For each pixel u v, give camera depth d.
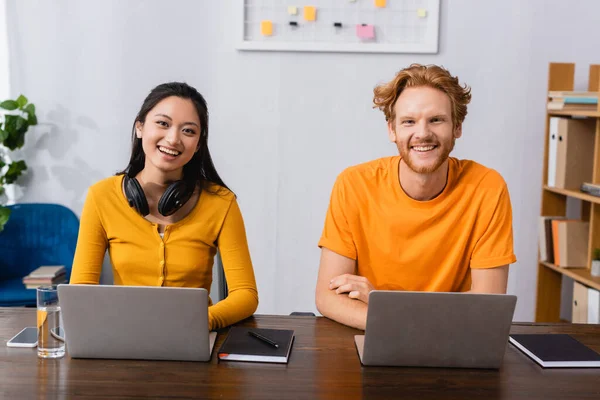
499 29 3.55
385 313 1.51
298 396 1.39
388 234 2.03
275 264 3.70
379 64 3.55
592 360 1.59
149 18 3.53
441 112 1.85
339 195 2.07
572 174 3.32
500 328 1.52
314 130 3.60
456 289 2.07
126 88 3.57
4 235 3.50
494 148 3.63
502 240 2.00
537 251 3.69
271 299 3.73
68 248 3.54
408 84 1.89
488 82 3.58
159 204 1.91
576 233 3.29
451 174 2.02
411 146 1.89
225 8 3.50
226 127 3.60
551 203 3.49
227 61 3.55
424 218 2.00
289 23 3.50
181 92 1.92
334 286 1.93
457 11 3.53
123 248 1.98
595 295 3.03
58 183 3.64
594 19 3.56
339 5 3.49
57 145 3.62
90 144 3.62
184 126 1.89
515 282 3.71
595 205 3.17
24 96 3.48
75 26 3.54
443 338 1.53
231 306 1.84
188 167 2.02
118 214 1.98
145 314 1.53
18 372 1.50
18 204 3.54
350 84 3.56
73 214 3.58
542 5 3.54
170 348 1.56
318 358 1.61
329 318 1.91
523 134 3.62
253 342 1.67
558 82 3.40
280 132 3.60
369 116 3.58
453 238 2.01
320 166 3.63
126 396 1.38
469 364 1.56
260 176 3.64
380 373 1.52
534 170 3.65
